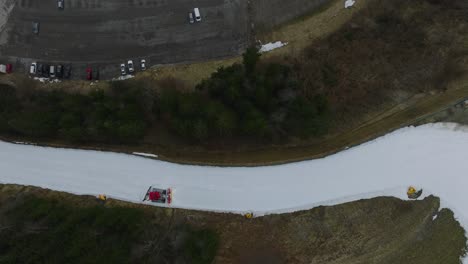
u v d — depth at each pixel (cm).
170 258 4150
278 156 4975
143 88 5109
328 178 4884
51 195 4881
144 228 4384
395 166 4888
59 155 5097
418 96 5059
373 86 5112
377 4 5516
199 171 4950
